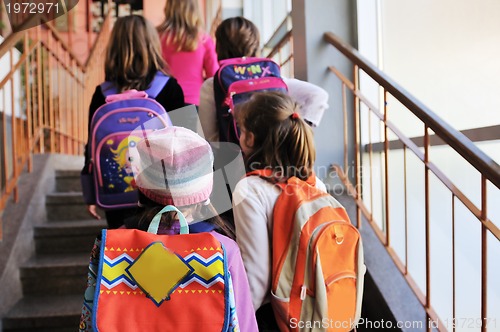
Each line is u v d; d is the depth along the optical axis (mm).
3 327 2396
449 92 2418
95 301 940
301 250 1312
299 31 2982
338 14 2947
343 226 1372
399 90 2002
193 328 941
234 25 2096
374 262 2256
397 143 2742
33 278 2697
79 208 3277
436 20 2498
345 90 2875
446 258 2326
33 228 2961
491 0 2053
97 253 1021
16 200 2930
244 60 1987
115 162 1730
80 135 5051
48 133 5031
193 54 2559
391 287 2127
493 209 1987
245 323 1066
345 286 1358
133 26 1933
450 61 2393
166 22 2551
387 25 3008
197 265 986
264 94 1521
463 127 2311
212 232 1119
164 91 1929
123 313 938
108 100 1803
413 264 2635
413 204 2631
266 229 1350
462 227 2184
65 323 2416
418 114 1845
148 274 965
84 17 7707
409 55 2785
